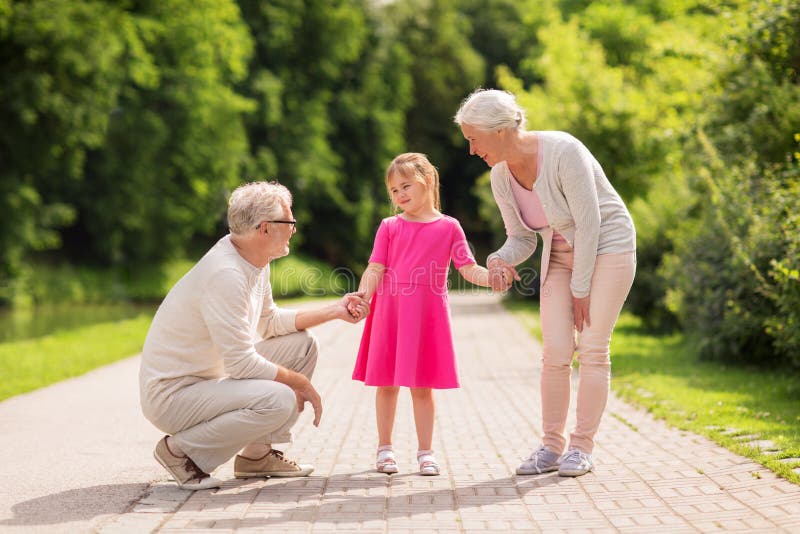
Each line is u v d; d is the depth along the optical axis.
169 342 4.15
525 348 12.62
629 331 15.66
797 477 4.09
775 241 8.70
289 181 36.72
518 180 4.57
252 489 4.23
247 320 4.14
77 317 22.78
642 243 14.88
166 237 33.03
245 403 4.10
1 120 25.27
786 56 10.88
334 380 8.99
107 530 3.47
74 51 24.17
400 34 49.38
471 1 55.12
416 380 4.53
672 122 20.19
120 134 30.33
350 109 40.06
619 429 5.93
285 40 36.09
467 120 4.33
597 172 4.51
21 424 6.12
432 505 3.92
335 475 4.57
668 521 3.60
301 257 37.38
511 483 4.36
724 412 6.46
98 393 7.66
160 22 29.61
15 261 27.25
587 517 3.70
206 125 32.16
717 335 9.84
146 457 5.00
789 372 8.97
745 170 9.63
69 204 31.33
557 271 4.64
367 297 4.60
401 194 4.64
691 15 26.84
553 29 24.03
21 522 3.60
